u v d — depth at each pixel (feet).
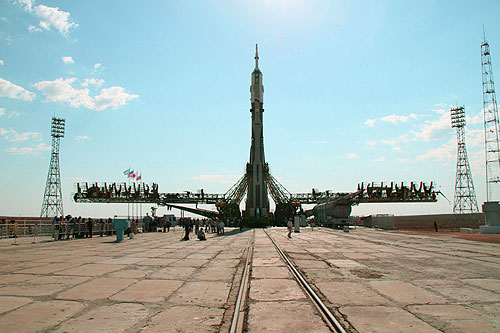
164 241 92.99
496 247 72.02
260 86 267.39
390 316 23.04
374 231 150.51
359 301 27.14
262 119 266.36
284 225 247.09
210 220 155.53
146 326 21.27
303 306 25.62
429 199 234.38
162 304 26.53
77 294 29.58
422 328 20.56
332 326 20.95
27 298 28.07
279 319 22.36
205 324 21.72
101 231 113.29
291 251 65.72
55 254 59.31
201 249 69.82
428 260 51.93
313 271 41.93
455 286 32.89
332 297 28.48
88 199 242.78
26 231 109.91
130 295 29.35
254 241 92.79
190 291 31.01
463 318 22.54
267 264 47.60
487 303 26.55
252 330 20.22
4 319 22.41
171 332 20.21
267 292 30.25
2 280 35.58
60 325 21.29
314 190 267.80
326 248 71.56
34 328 20.67
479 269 43.19
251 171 257.96
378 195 236.22
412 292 30.35
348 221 186.39
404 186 235.40
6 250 66.08
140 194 250.57
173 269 43.37
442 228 192.44
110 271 41.45
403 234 123.95
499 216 116.57
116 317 23.07
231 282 35.14
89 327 20.97
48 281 35.09
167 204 232.94
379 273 40.42
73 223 102.89
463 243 82.53
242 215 257.96
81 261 50.24
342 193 256.73
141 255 58.44
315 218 246.06
